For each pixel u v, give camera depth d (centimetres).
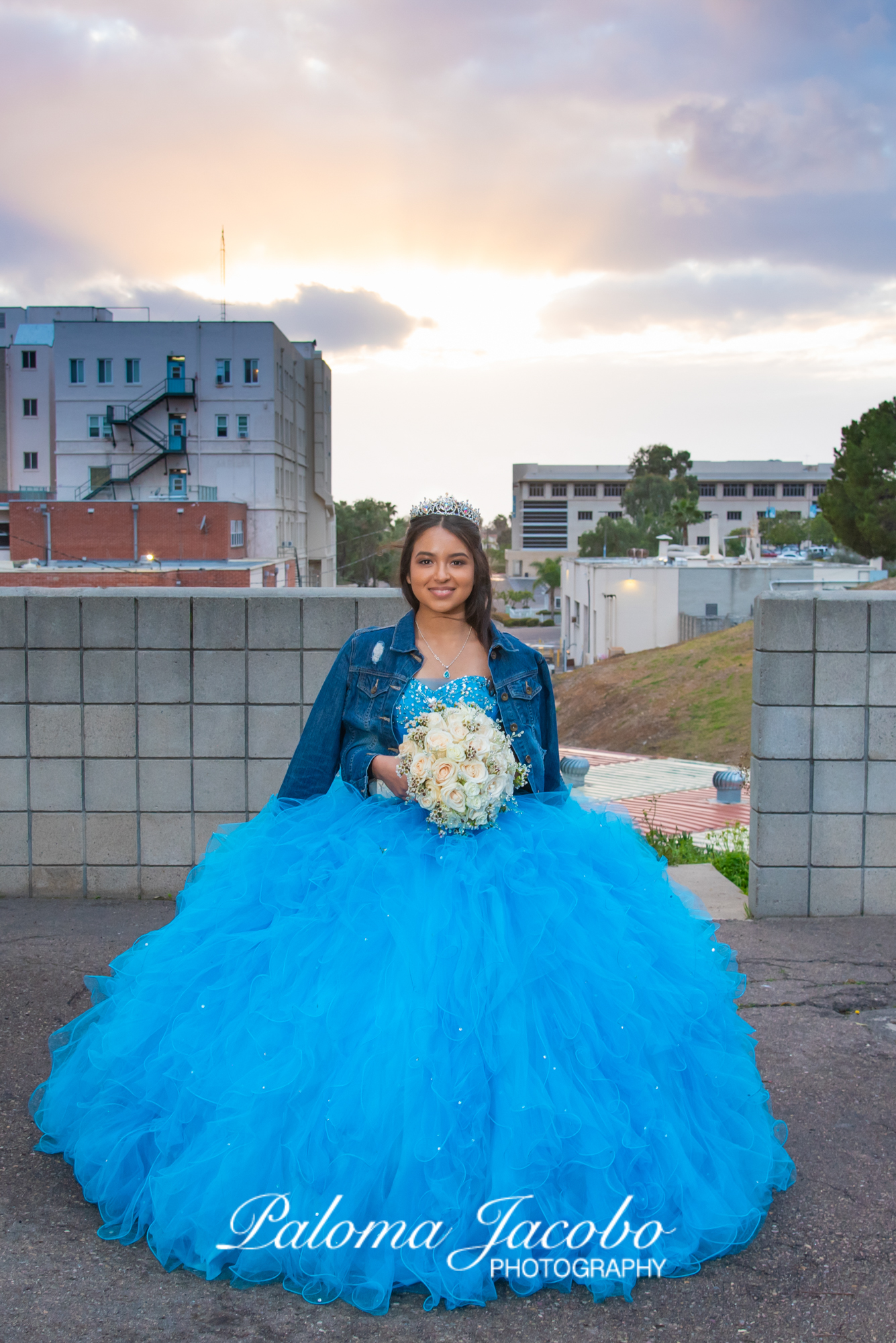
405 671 291
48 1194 270
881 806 488
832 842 489
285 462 5850
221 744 499
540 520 14462
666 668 3484
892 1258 248
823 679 481
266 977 253
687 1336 221
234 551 4934
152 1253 245
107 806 504
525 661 296
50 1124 285
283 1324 221
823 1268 245
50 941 447
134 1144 257
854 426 4916
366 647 295
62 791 504
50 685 497
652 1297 234
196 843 504
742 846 767
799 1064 348
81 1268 238
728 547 11038
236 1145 236
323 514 6950
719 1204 245
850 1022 381
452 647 295
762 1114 278
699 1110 259
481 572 289
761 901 492
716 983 281
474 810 264
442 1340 217
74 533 4581
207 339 5425
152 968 275
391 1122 231
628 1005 248
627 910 274
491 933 247
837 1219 264
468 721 271
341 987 243
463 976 241
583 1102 235
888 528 4781
